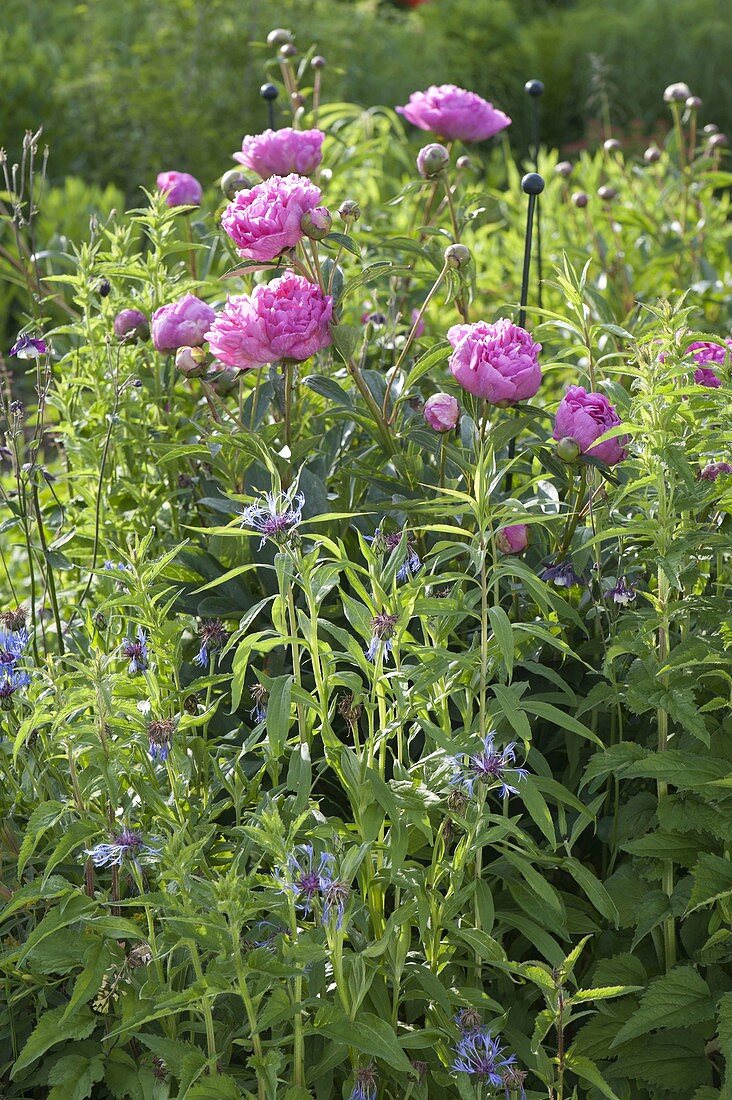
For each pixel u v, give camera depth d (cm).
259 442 200
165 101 668
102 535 263
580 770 211
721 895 168
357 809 170
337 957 156
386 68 866
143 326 255
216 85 678
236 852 182
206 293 330
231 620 242
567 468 212
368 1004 175
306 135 251
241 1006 174
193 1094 154
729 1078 161
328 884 150
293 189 212
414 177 520
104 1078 174
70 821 190
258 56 682
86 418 272
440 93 294
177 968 166
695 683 179
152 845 161
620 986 167
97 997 176
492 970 194
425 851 184
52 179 722
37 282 268
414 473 226
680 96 430
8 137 731
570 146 783
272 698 167
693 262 416
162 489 270
